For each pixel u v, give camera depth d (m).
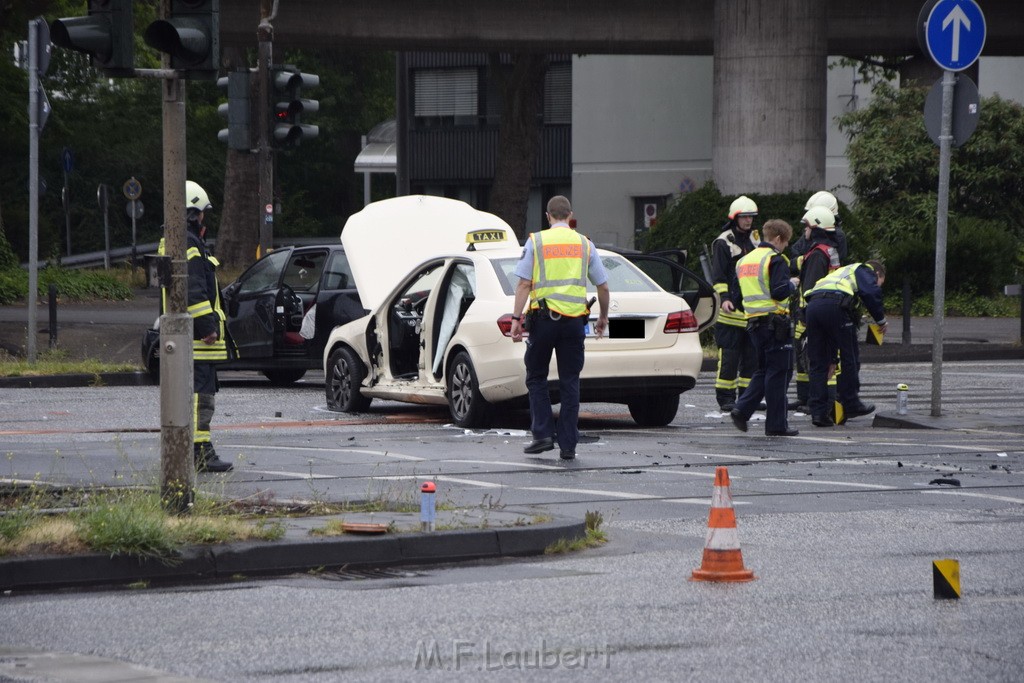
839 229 44.59
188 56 24.11
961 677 16.06
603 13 99.50
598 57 140.88
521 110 118.19
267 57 61.44
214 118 188.38
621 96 140.00
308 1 96.75
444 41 99.00
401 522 24.14
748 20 84.69
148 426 41.81
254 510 25.30
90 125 169.62
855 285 42.97
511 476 31.22
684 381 40.59
